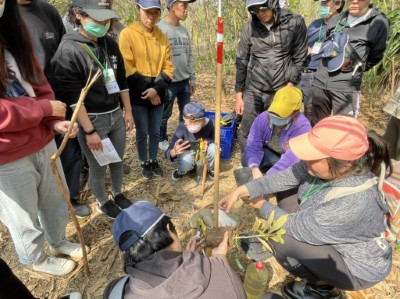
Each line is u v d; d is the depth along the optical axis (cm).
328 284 172
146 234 106
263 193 175
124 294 100
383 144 129
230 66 556
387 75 440
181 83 333
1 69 129
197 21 556
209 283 98
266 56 277
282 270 201
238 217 246
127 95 234
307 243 149
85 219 245
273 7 249
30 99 142
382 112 416
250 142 246
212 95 490
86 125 195
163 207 261
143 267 100
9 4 128
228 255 210
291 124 230
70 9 184
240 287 106
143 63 258
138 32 256
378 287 187
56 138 229
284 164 202
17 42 136
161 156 336
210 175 296
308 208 146
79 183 251
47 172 165
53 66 184
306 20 563
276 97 216
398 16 398
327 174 134
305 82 367
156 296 93
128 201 254
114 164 235
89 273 202
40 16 208
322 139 126
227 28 522
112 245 224
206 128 291
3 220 165
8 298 138
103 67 199
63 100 193
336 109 290
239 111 315
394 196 154
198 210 257
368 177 133
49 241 201
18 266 206
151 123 283
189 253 104
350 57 266
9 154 142
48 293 191
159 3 246
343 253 145
